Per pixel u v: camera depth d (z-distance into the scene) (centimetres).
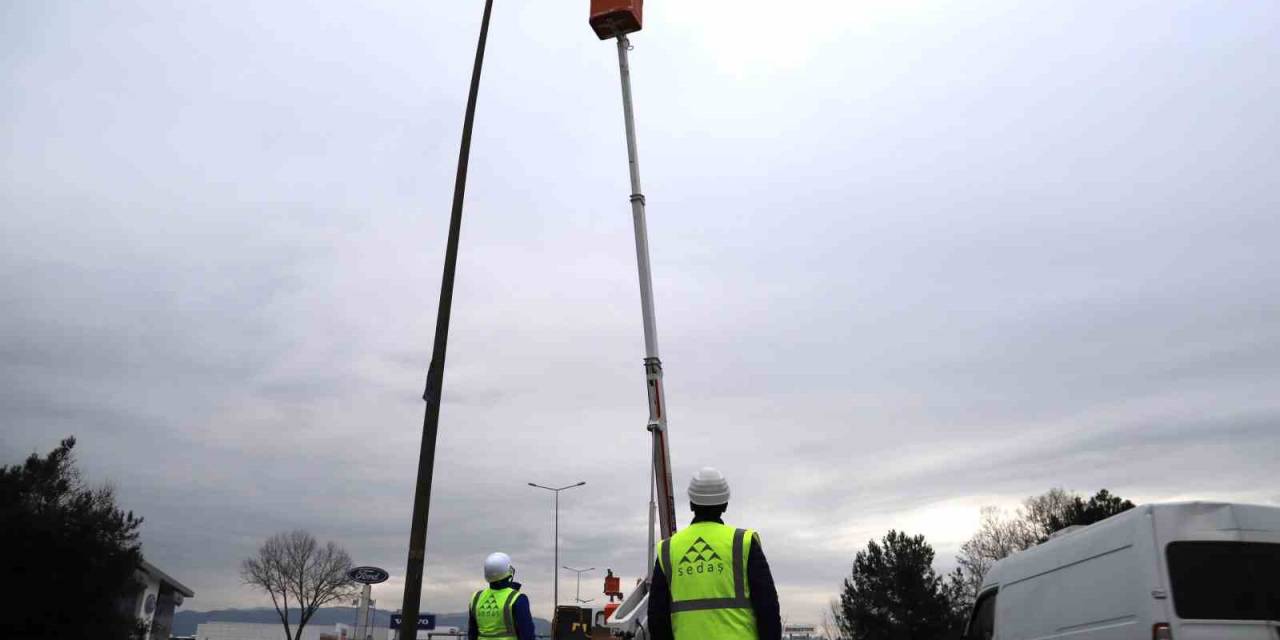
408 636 945
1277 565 655
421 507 999
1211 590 646
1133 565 676
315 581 5616
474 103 1285
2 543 2436
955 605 5534
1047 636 802
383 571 2578
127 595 2909
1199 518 668
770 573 397
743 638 383
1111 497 4734
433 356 1095
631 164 1181
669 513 980
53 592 2491
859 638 5494
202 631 7350
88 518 2633
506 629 741
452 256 1174
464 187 1227
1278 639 631
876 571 5569
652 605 405
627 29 1240
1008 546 6366
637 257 1136
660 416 1038
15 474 2652
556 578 5559
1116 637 689
